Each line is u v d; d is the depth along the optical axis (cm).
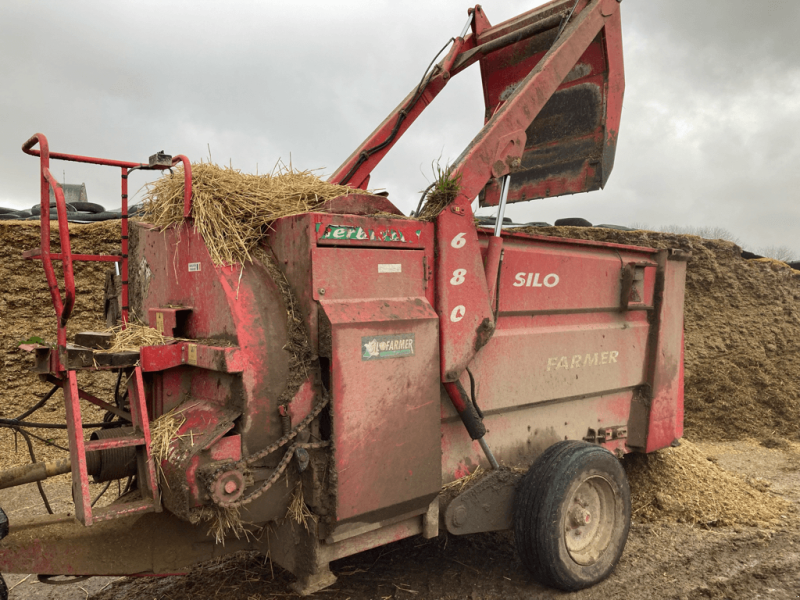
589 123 462
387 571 380
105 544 268
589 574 361
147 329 313
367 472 288
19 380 670
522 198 507
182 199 322
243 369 263
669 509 484
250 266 291
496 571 384
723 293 898
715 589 366
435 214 324
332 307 280
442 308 324
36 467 269
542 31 438
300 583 293
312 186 329
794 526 468
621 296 461
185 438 266
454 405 339
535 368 399
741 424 773
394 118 489
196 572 376
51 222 711
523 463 392
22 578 382
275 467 273
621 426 479
